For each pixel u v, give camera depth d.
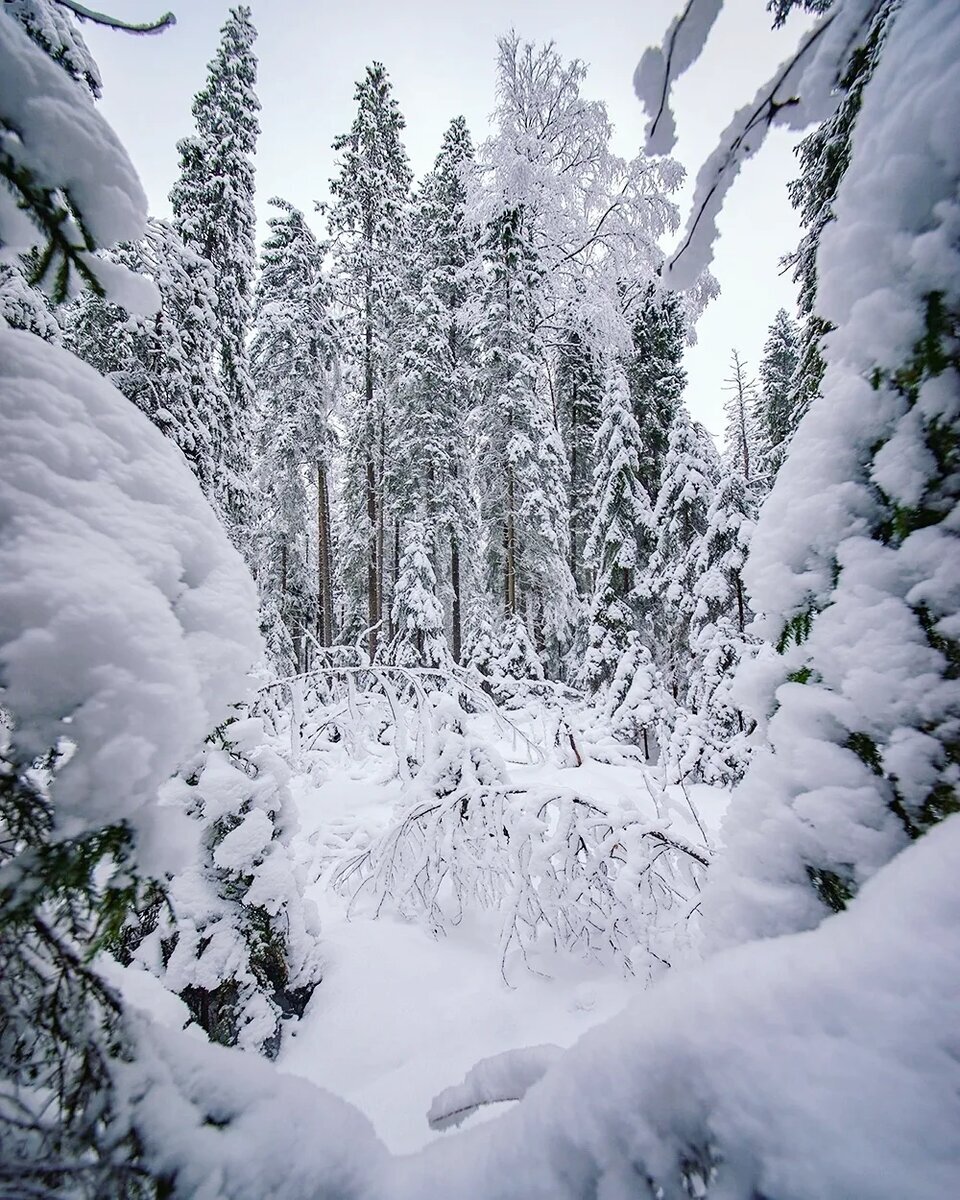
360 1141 0.76
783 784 1.29
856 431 1.27
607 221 21.09
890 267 1.11
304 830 5.61
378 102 18.84
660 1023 0.69
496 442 15.24
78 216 0.87
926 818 1.07
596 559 13.49
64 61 3.69
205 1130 0.72
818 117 1.21
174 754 0.77
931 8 1.00
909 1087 0.52
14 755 0.75
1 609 0.71
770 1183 0.52
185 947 2.46
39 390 0.93
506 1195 0.66
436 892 3.88
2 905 0.69
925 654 1.10
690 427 12.07
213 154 12.23
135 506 0.97
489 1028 2.80
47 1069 0.76
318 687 7.55
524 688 8.52
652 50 1.06
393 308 17.64
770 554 1.43
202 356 9.51
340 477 21.53
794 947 0.70
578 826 3.59
